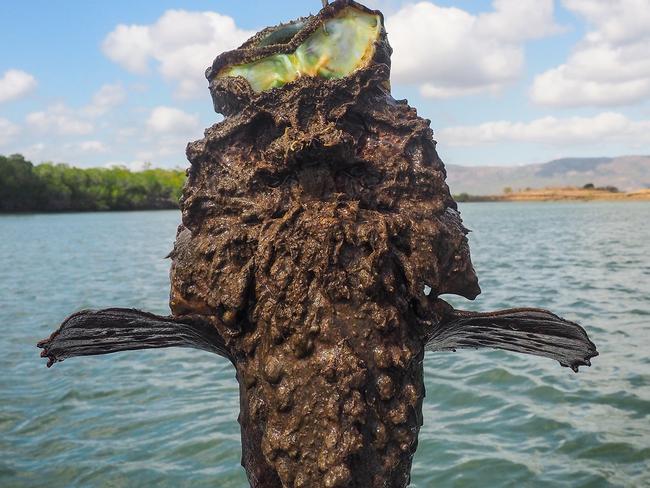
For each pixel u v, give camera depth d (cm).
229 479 47
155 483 46
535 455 48
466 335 23
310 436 17
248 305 19
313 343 17
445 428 54
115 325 21
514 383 63
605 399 58
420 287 19
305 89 21
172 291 21
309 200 19
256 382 18
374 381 17
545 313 21
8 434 55
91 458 50
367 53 21
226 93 22
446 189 21
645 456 48
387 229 18
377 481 17
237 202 20
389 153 20
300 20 23
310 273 18
